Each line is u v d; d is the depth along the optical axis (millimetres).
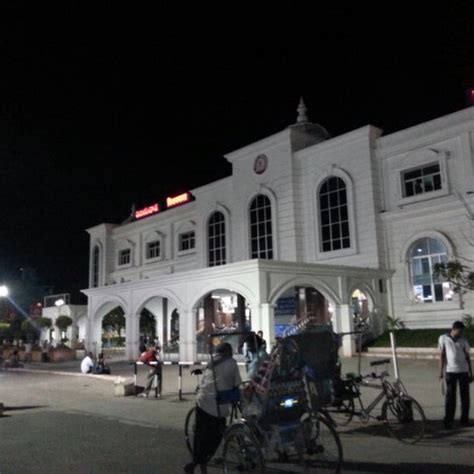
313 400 7027
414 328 26031
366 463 7344
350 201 28875
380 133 29031
